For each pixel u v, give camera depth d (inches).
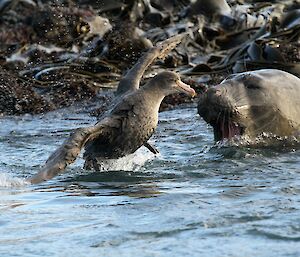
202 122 717.9
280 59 858.8
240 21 989.8
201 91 834.8
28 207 438.9
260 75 589.0
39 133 714.8
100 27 954.1
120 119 501.4
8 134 711.7
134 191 465.7
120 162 525.3
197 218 397.7
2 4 978.1
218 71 880.3
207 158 554.3
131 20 997.2
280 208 410.6
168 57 899.4
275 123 579.5
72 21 956.6
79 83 861.2
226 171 513.0
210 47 950.4
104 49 914.7
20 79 869.2
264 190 453.7
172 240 369.1
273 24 914.1
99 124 492.7
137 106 503.8
